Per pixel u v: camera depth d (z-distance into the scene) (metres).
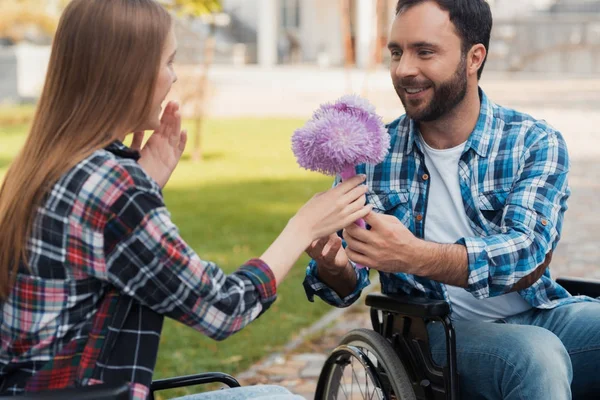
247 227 8.45
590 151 12.95
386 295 2.92
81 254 2.01
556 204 2.89
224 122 17.84
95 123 2.08
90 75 2.09
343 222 2.36
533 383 2.66
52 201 2.02
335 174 2.54
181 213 9.16
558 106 18.88
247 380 4.77
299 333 5.56
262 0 34.31
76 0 2.13
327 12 36.47
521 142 2.98
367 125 2.49
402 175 3.08
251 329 5.60
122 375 2.05
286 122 17.80
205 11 8.26
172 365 4.86
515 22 31.25
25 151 2.11
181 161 13.29
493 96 21.22
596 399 3.03
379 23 13.47
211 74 29.38
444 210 3.03
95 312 2.07
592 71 30.45
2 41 28.89
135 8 2.11
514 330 2.79
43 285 2.03
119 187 2.01
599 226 8.55
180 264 2.03
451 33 2.83
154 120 2.20
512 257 2.75
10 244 2.04
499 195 2.97
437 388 2.85
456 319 3.11
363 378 4.59
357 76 28.08
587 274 6.83
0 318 2.08
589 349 2.95
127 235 2.01
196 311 2.07
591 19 30.70
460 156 3.00
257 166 12.68
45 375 2.05
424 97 2.88
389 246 2.66
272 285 2.20
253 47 36.59
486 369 2.77
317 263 2.97
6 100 22.95
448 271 2.73
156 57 2.13
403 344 2.93
